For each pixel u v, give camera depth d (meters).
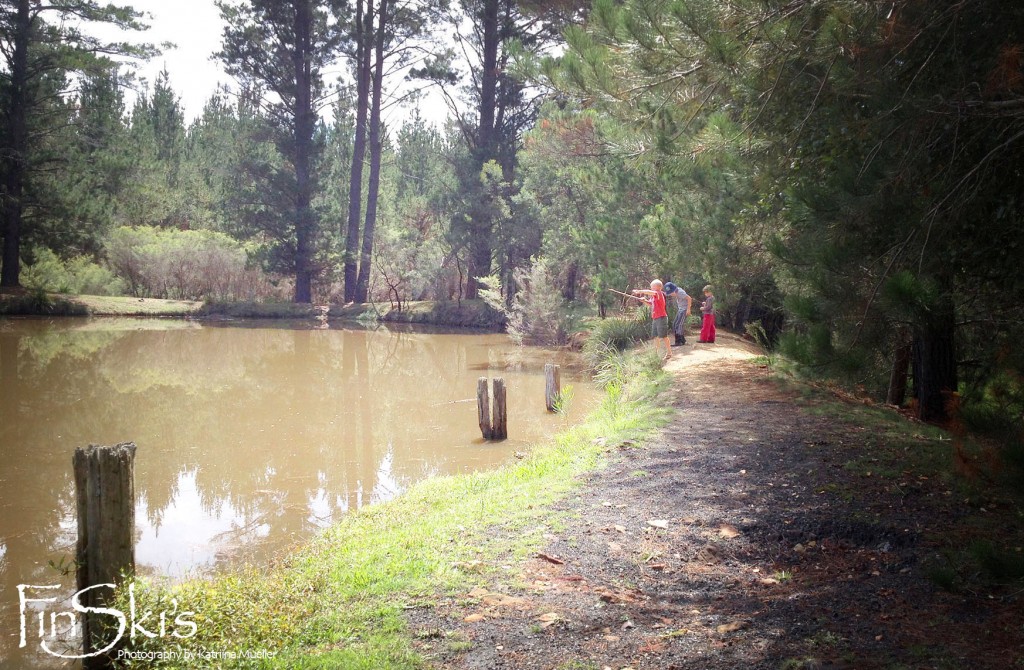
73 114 39.81
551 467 8.85
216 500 9.52
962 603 4.48
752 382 12.98
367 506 8.52
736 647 4.06
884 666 3.71
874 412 10.35
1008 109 6.06
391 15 45.25
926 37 6.52
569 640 4.24
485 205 41.66
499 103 44.91
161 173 46.72
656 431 9.93
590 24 8.36
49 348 25.62
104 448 4.97
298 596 5.02
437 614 4.62
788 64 7.21
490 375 21.69
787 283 10.91
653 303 16.72
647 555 5.67
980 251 6.62
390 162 63.19
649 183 21.31
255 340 31.03
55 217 38.22
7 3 35.88
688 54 7.41
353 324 39.81
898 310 5.79
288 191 44.94
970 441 5.14
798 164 7.75
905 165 6.45
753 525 6.21
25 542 7.95
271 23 44.31
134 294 44.31
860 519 6.02
